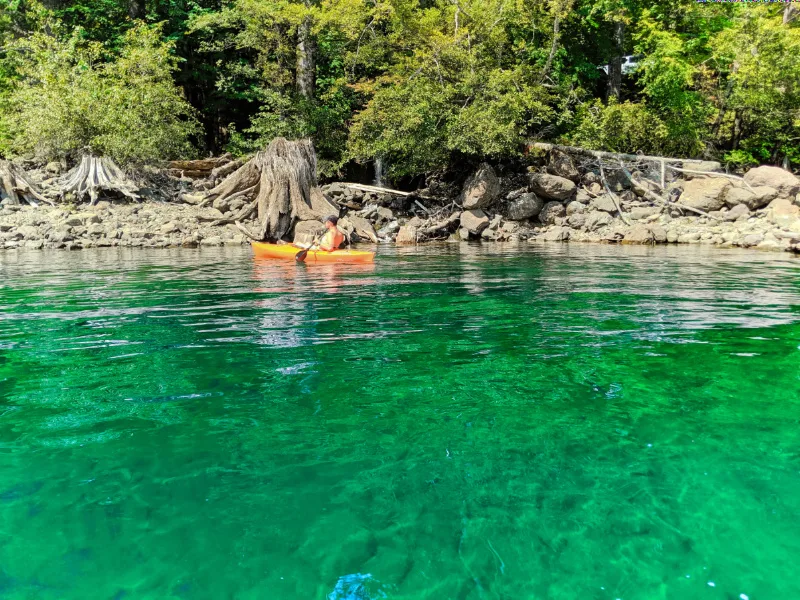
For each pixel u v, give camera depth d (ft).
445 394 10.24
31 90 57.52
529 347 13.61
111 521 6.19
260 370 11.70
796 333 14.99
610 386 10.69
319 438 8.34
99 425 8.81
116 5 76.74
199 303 19.71
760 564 5.60
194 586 5.17
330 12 66.59
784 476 7.24
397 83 67.36
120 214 51.49
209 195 57.62
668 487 6.98
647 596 5.12
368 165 83.66
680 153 72.90
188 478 7.14
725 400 9.95
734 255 39.68
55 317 17.21
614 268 31.27
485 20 66.44
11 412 9.37
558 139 71.92
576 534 6.03
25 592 5.08
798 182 56.49
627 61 87.71
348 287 23.72
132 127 56.65
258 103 87.81
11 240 43.34
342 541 5.87
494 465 7.53
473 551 5.71
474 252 43.21
